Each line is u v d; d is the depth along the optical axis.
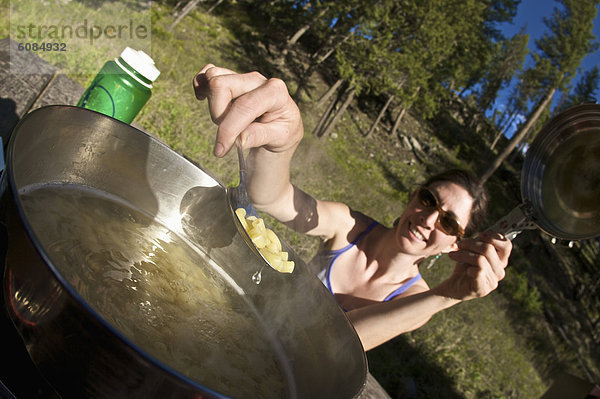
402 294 2.20
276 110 1.23
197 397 0.60
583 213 1.46
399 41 22.89
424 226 2.02
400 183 25.69
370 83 23.09
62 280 0.59
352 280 2.20
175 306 0.94
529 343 15.77
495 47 43.44
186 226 1.23
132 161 1.13
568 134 1.55
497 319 14.80
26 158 0.88
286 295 1.17
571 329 25.72
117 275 0.89
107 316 0.76
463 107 49.44
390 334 1.75
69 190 1.04
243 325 1.06
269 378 0.94
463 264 1.67
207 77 1.12
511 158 47.91
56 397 0.70
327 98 26.66
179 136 5.99
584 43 32.66
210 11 27.25
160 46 12.19
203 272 1.15
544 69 33.56
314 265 2.25
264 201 1.86
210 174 1.21
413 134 35.78
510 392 10.69
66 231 0.90
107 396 0.63
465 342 10.99
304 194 2.09
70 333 0.60
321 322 1.11
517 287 20.55
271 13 31.66
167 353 0.79
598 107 1.47
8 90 1.64
